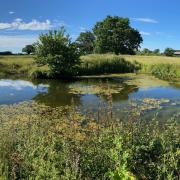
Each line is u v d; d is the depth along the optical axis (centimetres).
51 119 1791
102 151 710
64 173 643
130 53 10838
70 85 3544
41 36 4431
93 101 2500
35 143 770
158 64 5191
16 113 2031
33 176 656
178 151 703
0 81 3944
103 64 5081
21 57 6134
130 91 3045
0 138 827
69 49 4412
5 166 666
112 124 805
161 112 2041
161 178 668
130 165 664
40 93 2958
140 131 806
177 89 3189
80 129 1398
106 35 10681
